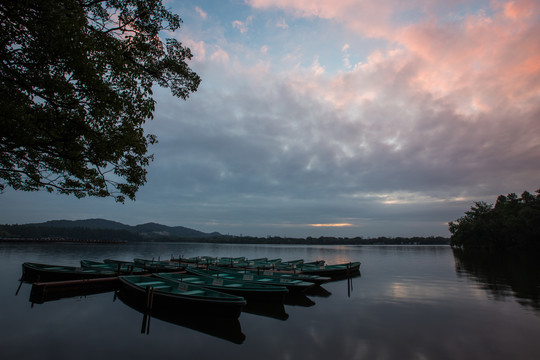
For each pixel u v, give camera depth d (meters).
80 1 8.48
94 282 18.81
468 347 10.38
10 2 6.98
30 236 141.75
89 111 8.45
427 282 25.78
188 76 11.52
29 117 7.94
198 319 13.15
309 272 27.14
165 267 26.09
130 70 9.34
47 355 9.24
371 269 37.81
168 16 9.99
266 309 15.38
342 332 11.88
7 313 13.76
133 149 10.45
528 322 13.29
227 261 36.44
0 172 11.11
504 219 72.38
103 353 9.52
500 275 30.34
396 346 10.44
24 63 7.75
